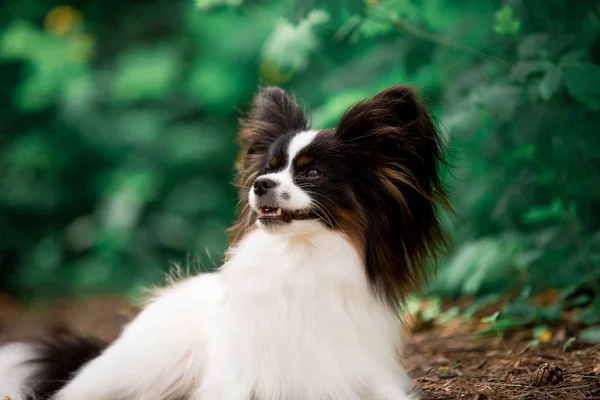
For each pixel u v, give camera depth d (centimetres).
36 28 1230
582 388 430
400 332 463
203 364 459
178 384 466
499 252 651
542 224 725
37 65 1145
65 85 1136
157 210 1160
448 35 708
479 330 631
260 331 416
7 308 1078
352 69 816
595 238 628
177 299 479
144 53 1176
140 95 1161
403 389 438
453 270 657
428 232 456
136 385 461
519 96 578
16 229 1191
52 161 1156
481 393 436
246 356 417
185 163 1161
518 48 595
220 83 1148
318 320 415
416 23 704
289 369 414
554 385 442
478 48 705
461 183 732
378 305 430
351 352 418
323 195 419
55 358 511
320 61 862
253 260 426
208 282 482
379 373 423
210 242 1114
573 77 546
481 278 650
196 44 1177
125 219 1096
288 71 689
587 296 630
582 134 615
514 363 513
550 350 539
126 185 1112
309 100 945
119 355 467
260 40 1108
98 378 464
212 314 454
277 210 417
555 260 671
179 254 1153
